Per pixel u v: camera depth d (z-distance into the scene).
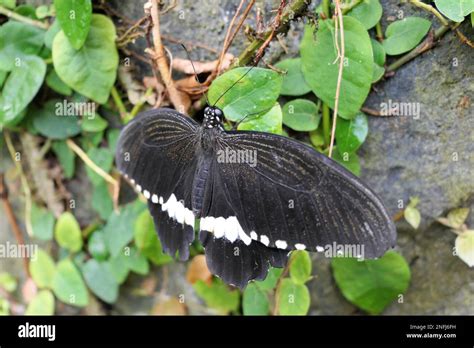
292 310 0.33
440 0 0.29
